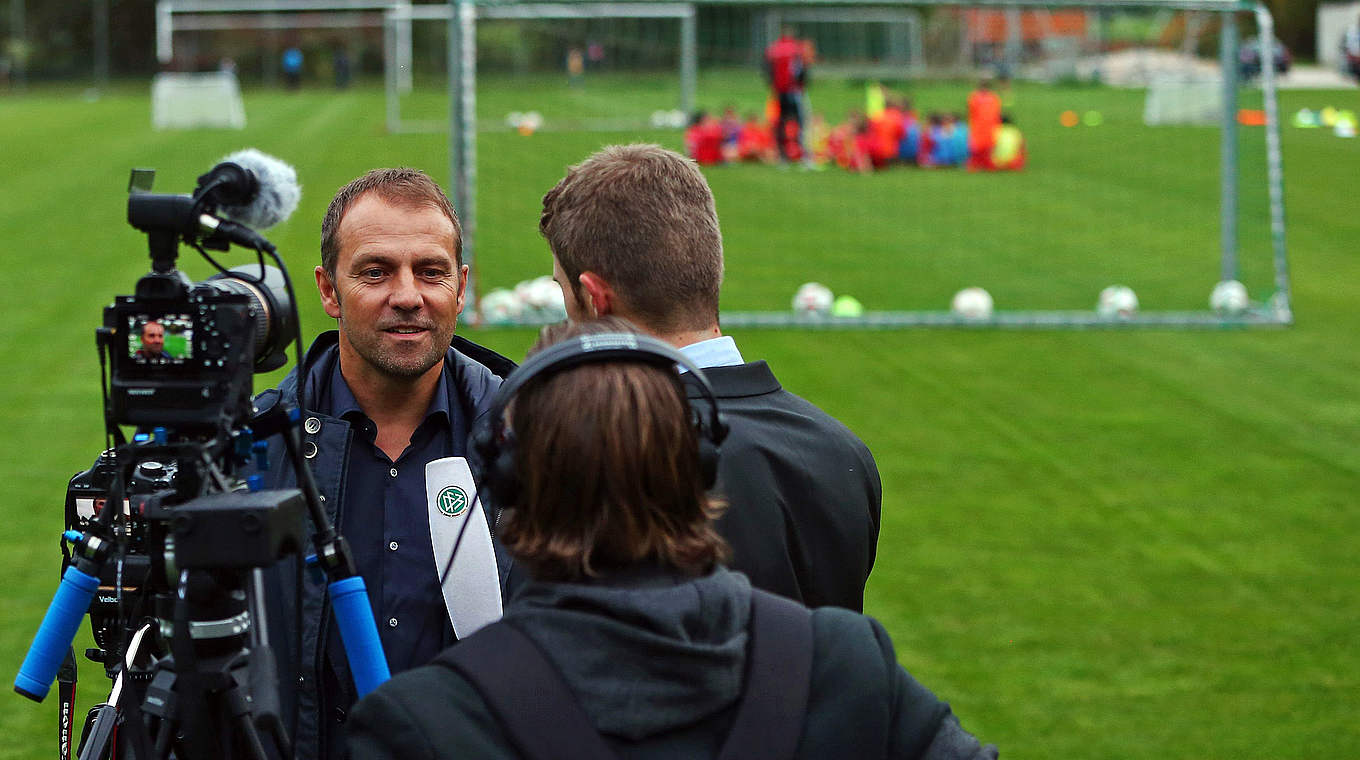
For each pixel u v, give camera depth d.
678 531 1.47
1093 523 6.32
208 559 1.57
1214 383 8.99
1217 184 19.77
